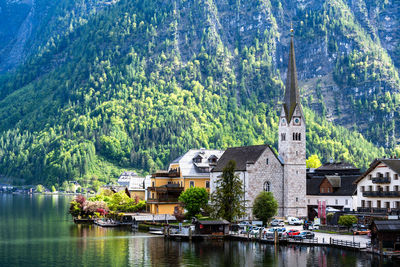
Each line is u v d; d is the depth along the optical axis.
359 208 193.12
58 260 158.12
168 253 164.38
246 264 149.75
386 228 153.00
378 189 193.12
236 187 195.50
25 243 185.88
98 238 194.25
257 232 185.25
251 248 168.88
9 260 158.38
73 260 157.75
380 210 186.62
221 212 193.75
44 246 179.38
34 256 163.50
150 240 187.12
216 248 170.00
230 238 185.62
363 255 155.00
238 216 195.88
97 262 155.00
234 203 195.25
